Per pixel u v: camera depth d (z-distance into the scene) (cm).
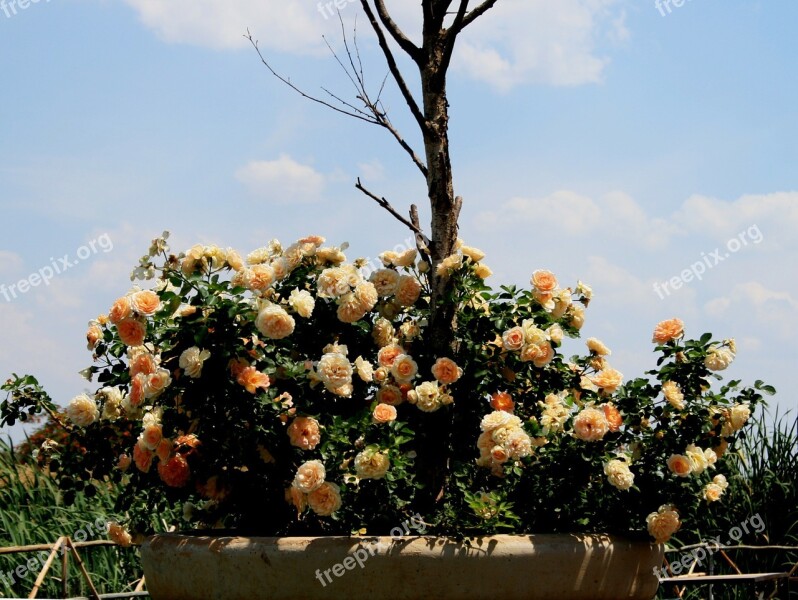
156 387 323
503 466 352
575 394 391
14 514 504
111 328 372
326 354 336
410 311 393
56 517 507
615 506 363
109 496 530
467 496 321
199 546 305
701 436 364
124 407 361
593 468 355
